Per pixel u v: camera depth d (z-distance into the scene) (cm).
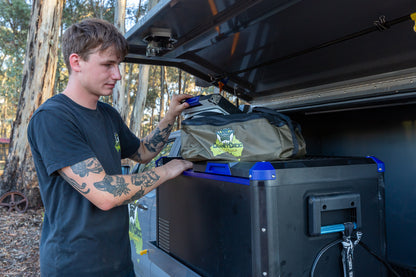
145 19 147
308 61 183
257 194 114
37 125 122
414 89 150
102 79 127
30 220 647
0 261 417
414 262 174
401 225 180
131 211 292
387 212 187
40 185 132
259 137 129
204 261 145
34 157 130
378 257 131
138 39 170
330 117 220
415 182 173
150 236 254
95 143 132
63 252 126
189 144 146
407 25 134
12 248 472
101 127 138
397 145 181
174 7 129
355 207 126
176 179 169
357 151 203
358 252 130
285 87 219
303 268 118
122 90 1029
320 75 190
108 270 131
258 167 115
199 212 149
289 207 116
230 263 128
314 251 120
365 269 131
